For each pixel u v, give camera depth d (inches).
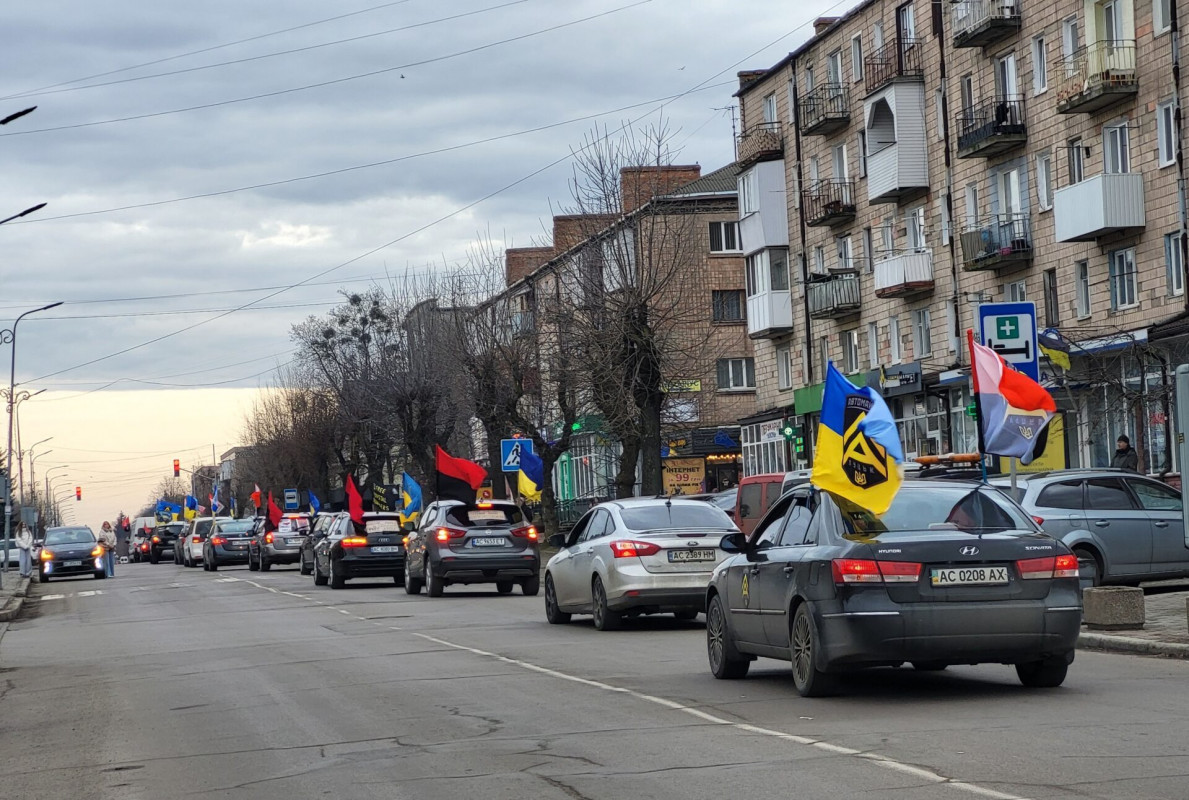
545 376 2096.5
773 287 2314.2
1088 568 799.7
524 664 613.3
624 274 1781.5
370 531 1414.9
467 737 410.9
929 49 1870.1
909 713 422.9
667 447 2342.5
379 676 589.9
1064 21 1573.6
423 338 2576.3
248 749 411.2
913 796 297.1
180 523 3240.7
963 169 1800.0
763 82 2362.2
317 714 479.5
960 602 436.8
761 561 498.3
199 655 742.5
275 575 1892.2
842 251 2160.4
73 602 1438.2
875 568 436.5
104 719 504.1
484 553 1147.3
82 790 360.8
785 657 484.1
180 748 422.9
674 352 1804.9
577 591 813.2
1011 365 693.3
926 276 1883.6
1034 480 820.0
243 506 4911.4
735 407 2741.1
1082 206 1478.8
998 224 1694.1
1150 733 369.7
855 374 2100.1
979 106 1744.6
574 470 3144.7
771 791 309.9
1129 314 1480.1
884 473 464.4
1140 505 816.9
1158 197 1429.6
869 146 1979.6
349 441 3491.6
